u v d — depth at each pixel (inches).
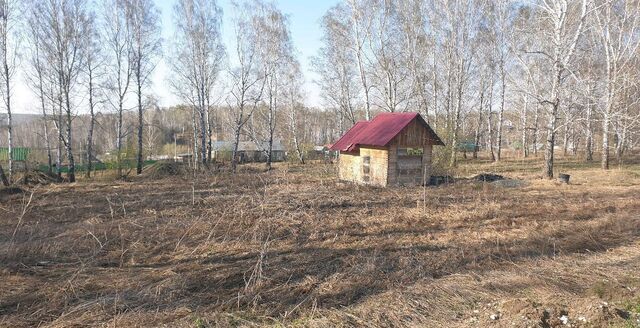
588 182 666.8
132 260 270.1
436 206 449.4
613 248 299.0
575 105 925.2
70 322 185.2
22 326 184.2
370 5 967.0
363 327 180.7
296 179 679.7
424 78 1121.4
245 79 1134.4
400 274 242.2
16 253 276.5
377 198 498.0
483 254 279.7
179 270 252.2
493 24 1097.4
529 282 228.5
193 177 713.0
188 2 1085.1
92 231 330.6
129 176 941.8
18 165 1079.6
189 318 188.2
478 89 1284.4
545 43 927.7
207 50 1115.9
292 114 1408.7
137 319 186.5
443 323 185.0
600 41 946.1
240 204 414.3
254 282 228.8
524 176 767.7
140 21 1023.6
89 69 958.4
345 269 250.2
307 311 195.5
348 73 1221.7
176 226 356.5
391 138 588.1
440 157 738.2
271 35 1135.6
